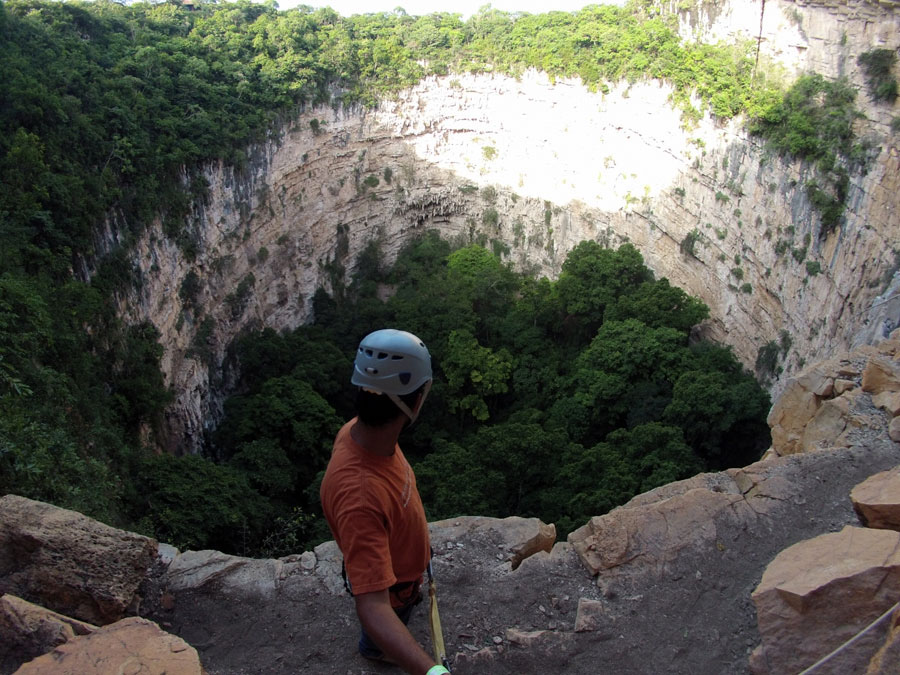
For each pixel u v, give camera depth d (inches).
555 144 2203.5
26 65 1344.7
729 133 1625.2
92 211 1250.6
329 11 2346.2
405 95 2293.3
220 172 1694.1
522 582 314.7
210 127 1652.3
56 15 1724.9
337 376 1782.7
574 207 2208.4
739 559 322.3
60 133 1278.3
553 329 1989.4
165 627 292.2
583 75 2031.3
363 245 2389.3
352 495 187.0
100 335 1217.4
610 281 1870.1
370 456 195.8
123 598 288.0
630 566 317.1
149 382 1337.4
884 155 1235.2
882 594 235.9
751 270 1588.3
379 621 175.0
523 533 344.5
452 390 1829.5
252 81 1904.5
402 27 2359.7
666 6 1962.4
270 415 1477.6
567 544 336.8
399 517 198.5
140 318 1391.5
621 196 2048.5
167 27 2031.3
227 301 1771.7
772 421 552.1
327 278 2250.2
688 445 1363.2
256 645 283.9
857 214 1266.0
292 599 305.1
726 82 1604.3
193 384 1619.1
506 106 2290.8
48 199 1155.9
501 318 2063.2
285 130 1956.2
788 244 1448.1
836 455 398.3
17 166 1146.7
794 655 238.8
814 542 275.0
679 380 1438.2
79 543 294.4
